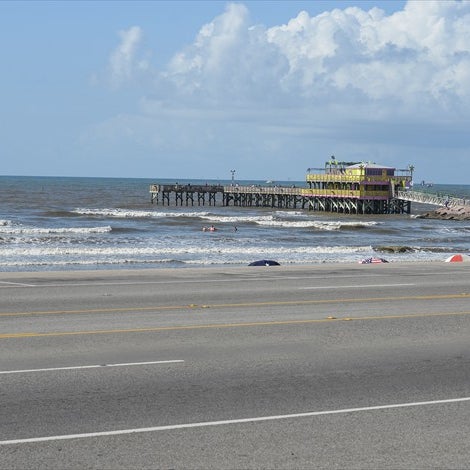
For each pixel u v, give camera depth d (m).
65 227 73.25
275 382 10.62
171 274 25.66
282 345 13.23
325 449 7.92
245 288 21.62
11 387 10.09
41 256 42.25
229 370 11.27
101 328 14.68
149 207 119.19
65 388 10.08
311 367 11.58
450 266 29.91
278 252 48.31
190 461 7.53
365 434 8.42
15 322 15.31
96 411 9.09
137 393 9.91
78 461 7.48
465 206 102.38
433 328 15.24
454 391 10.31
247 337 13.92
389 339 13.98
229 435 8.31
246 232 72.88
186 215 96.94
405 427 8.70
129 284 22.44
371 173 104.88
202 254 46.09
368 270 27.80
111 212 98.19
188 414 9.03
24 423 8.59
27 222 78.62
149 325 15.09
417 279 24.55
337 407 9.44
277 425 8.69
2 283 22.44
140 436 8.23
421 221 96.38
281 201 122.00
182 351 12.59
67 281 23.12
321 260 40.75
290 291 20.97
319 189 110.88
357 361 12.05
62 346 12.88
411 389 10.38
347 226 82.88
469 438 8.34
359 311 17.34
